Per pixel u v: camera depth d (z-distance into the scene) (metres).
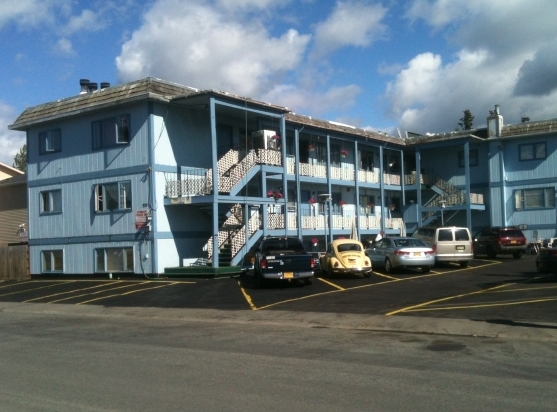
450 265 29.50
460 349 11.04
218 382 8.60
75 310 20.06
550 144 39.97
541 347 11.12
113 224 29.41
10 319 18.31
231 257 28.34
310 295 20.03
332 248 25.86
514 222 41.06
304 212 37.06
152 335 13.87
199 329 14.69
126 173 28.88
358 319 14.88
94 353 11.43
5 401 7.80
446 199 41.41
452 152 44.12
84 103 30.25
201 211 30.31
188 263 29.42
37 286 28.28
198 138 30.39
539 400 7.36
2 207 37.84
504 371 9.08
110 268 29.56
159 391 8.14
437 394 7.69
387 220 41.44
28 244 32.97
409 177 43.34
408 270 27.52
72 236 31.02
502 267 27.03
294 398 7.60
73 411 7.26
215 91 27.20
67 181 31.27
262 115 31.30
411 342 11.95
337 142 39.78
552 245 25.31
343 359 10.22
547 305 15.51
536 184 40.41
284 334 13.41
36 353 11.60
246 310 17.55
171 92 28.72
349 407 7.14
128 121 28.89
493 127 41.50
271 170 30.67
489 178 41.91
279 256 22.25
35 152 32.81
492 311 15.01
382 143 41.25
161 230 28.27
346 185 38.66
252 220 29.98
